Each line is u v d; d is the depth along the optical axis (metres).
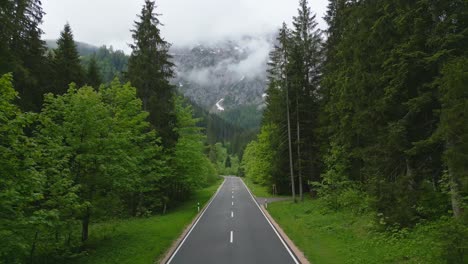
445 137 11.50
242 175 133.75
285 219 26.44
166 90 31.38
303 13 38.25
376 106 15.81
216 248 16.70
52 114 16.73
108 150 17.45
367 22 17.70
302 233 20.16
